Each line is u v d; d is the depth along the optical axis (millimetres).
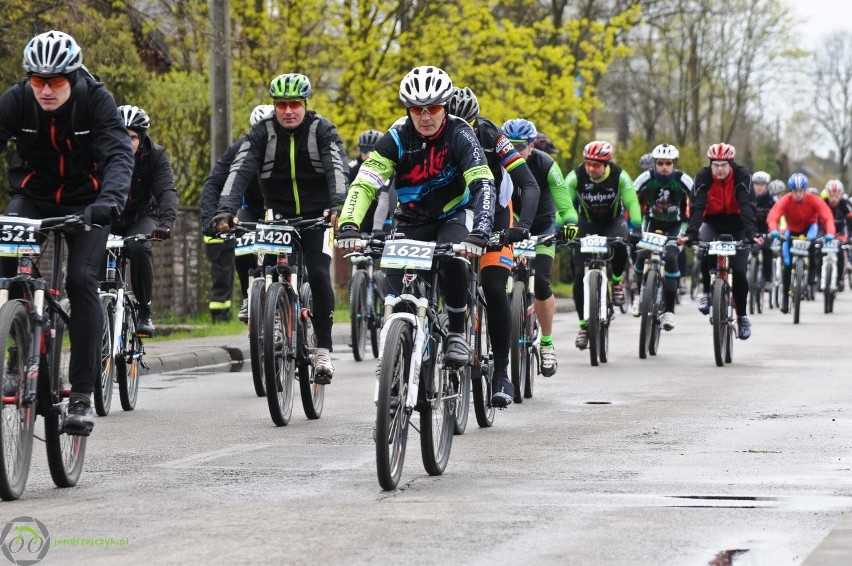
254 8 60250
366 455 17938
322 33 62844
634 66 127500
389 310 15477
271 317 20672
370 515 13680
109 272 22688
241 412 23125
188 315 45844
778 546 12141
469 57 67312
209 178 25156
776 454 17641
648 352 34469
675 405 23516
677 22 125312
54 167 15586
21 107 15242
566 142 69938
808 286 64562
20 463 14672
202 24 44094
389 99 63625
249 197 25188
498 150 19469
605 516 13547
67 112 15195
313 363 21812
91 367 15359
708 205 32750
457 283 16344
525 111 67562
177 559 11805
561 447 18484
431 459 15844
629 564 11500
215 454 18094
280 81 21938
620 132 142125
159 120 46906
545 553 11914
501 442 18984
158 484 15719
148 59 62406
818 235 56969
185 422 21734
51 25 40875
